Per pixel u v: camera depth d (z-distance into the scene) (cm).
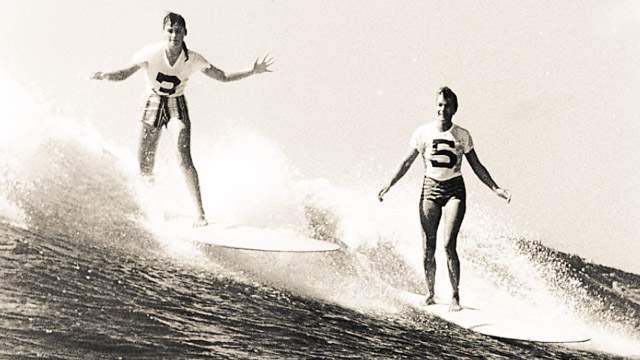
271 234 2036
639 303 3331
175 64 1836
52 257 1588
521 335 1934
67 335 1250
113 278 1574
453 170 1906
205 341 1371
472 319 1962
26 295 1366
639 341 2711
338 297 1964
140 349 1264
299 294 1883
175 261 1822
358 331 1680
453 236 1934
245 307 1648
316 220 2902
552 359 1798
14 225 1712
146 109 1911
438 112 1878
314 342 1525
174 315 1467
